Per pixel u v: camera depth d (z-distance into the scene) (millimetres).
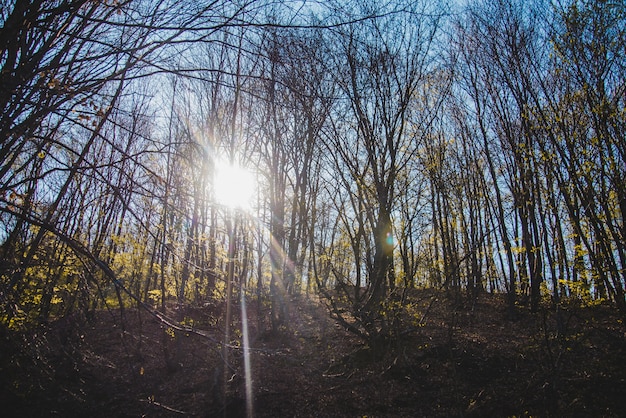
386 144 11250
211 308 9016
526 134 11648
